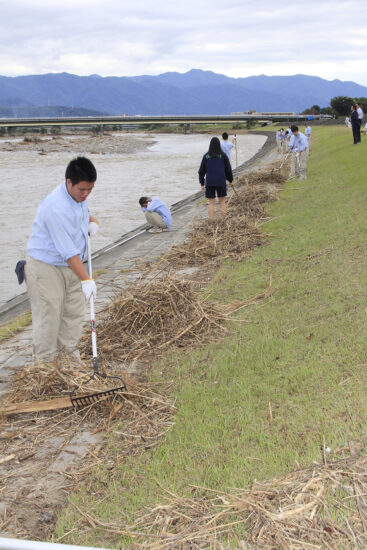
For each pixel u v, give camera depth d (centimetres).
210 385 430
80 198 439
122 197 2286
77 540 279
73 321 488
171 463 332
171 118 11969
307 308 556
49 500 317
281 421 356
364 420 337
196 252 892
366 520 265
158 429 379
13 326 679
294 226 995
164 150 6531
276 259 791
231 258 855
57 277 456
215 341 527
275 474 306
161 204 1247
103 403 424
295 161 1758
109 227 1574
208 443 346
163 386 444
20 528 294
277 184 1664
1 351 584
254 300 626
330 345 453
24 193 2586
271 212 1190
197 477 315
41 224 443
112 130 14500
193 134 12206
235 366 454
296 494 287
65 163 4841
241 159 3994
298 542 258
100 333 574
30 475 344
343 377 397
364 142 2328
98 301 723
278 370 432
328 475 296
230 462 323
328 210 1059
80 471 340
